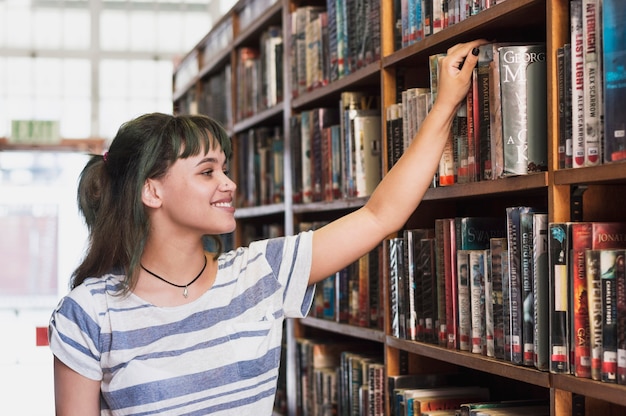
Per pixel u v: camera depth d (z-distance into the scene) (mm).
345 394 3062
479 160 2102
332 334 3709
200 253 1840
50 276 7824
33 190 7770
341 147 3002
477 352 2150
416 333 2461
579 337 1735
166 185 1793
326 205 3137
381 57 2676
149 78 8367
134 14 8352
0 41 8156
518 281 1935
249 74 4289
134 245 1784
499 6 2014
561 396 1800
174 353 1766
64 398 1781
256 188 4262
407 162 1942
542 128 1914
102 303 1768
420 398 2434
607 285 1661
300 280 1897
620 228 1749
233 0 8422
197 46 5477
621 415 1861
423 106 2352
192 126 1803
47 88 8203
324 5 3641
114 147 1832
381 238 1933
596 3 1696
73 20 8266
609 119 1646
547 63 1840
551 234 1791
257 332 1830
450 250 2275
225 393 1794
